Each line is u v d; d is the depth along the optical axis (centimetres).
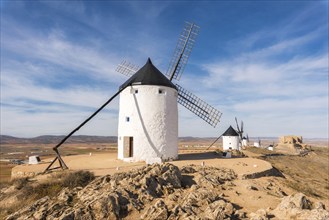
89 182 1483
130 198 1175
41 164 2264
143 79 2367
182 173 1664
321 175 4294
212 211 1119
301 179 2762
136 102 2338
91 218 1040
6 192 1575
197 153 3366
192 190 1355
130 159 2270
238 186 1597
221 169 1911
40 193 1399
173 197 1256
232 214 1133
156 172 1435
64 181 1486
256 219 1068
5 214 1234
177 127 2528
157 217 1056
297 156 6712
